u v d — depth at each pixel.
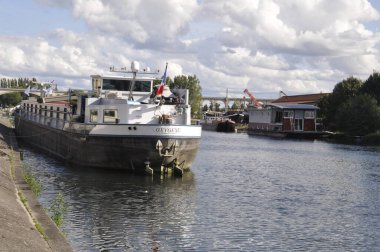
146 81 35.12
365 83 101.94
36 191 21.67
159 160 29.66
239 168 38.31
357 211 22.75
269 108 105.38
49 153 40.81
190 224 19.12
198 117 142.12
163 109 31.36
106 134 29.92
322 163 44.56
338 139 89.50
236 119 150.25
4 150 34.66
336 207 23.58
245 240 17.28
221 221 19.83
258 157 48.88
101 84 34.78
